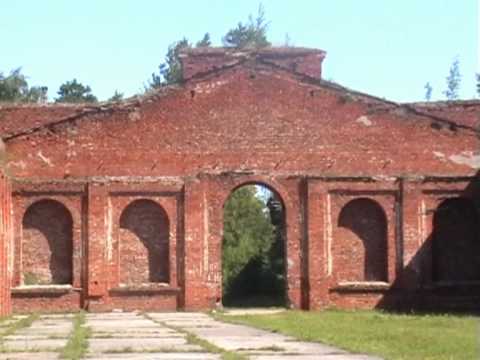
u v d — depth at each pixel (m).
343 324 32.12
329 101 43.56
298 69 43.91
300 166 43.25
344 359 19.83
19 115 43.38
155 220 42.91
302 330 28.89
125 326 31.20
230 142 43.06
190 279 42.31
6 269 40.50
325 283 42.75
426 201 43.41
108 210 42.44
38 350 21.91
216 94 43.25
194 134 43.00
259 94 43.41
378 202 43.28
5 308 40.22
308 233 42.84
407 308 42.78
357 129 43.53
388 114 43.66
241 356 20.16
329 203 43.16
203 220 42.59
